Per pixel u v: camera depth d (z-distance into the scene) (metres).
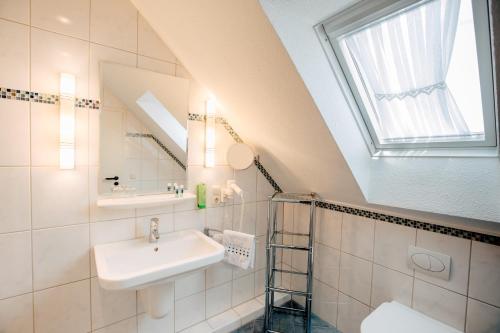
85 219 1.31
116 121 1.37
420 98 1.15
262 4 0.85
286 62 1.02
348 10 0.97
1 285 1.12
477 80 0.98
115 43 1.34
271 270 1.98
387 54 1.09
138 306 1.51
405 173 1.33
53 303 1.25
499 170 1.04
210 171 1.79
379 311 1.37
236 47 1.12
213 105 1.72
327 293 1.94
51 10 1.16
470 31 0.89
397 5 0.91
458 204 1.15
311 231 1.77
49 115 1.18
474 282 1.21
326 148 1.37
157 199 1.44
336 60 1.15
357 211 1.73
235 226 1.96
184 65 1.58
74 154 1.25
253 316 1.97
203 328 1.76
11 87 1.09
